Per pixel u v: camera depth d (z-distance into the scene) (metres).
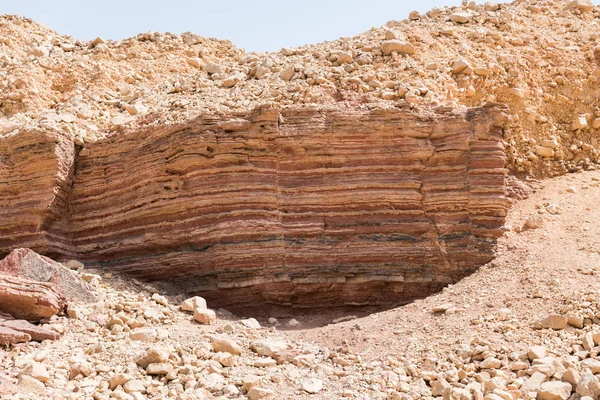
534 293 9.28
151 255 11.56
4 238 11.92
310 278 10.86
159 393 7.60
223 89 14.02
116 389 7.59
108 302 10.01
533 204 11.91
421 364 8.28
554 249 10.37
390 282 10.85
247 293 10.95
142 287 11.12
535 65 14.09
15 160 12.01
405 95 12.16
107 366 8.15
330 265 10.87
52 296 9.53
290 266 10.88
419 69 13.10
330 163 11.05
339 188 10.94
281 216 10.95
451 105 11.53
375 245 10.89
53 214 11.91
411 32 14.48
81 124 12.98
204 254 11.09
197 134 11.15
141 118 12.90
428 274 10.88
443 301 9.84
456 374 7.87
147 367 8.05
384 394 7.62
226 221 10.98
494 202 10.82
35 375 7.48
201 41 17.95
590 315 8.56
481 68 13.42
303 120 11.10
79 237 12.18
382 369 8.23
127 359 8.34
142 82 15.87
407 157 10.99
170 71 16.53
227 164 11.08
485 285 9.96
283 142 11.01
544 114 13.45
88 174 12.24
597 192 11.96
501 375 7.73
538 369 7.64
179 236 11.26
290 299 10.95
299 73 13.45
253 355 8.68
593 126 13.52
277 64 14.41
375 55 13.77
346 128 11.04
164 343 8.87
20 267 10.16
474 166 10.95
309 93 12.55
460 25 15.26
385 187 10.94
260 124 11.09
